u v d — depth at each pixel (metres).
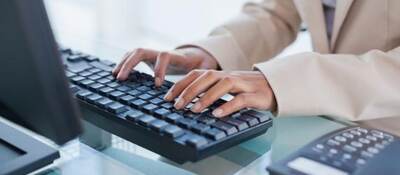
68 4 2.68
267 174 0.51
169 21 2.37
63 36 1.00
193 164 0.55
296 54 0.70
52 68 0.39
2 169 0.49
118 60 0.83
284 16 0.99
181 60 0.79
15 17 0.36
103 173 0.53
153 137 0.55
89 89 0.65
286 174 0.47
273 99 0.65
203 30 2.22
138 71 0.73
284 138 0.61
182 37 2.32
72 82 0.67
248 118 0.59
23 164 0.50
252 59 0.92
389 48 0.82
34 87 0.39
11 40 0.37
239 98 0.61
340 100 0.66
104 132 0.60
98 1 2.56
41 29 0.37
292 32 1.02
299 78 0.66
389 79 0.67
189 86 0.62
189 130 0.55
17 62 0.39
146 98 0.62
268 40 0.95
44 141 0.55
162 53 0.77
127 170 0.54
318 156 0.50
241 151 0.58
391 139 0.55
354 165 0.48
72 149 0.58
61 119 0.41
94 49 0.92
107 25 2.53
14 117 0.46
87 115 0.62
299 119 0.68
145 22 2.48
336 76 0.67
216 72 0.66
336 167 0.48
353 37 0.85
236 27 0.93
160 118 0.57
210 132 0.54
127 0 2.49
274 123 0.66
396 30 0.81
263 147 0.59
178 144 0.52
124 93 0.64
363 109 0.65
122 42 2.29
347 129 0.58
